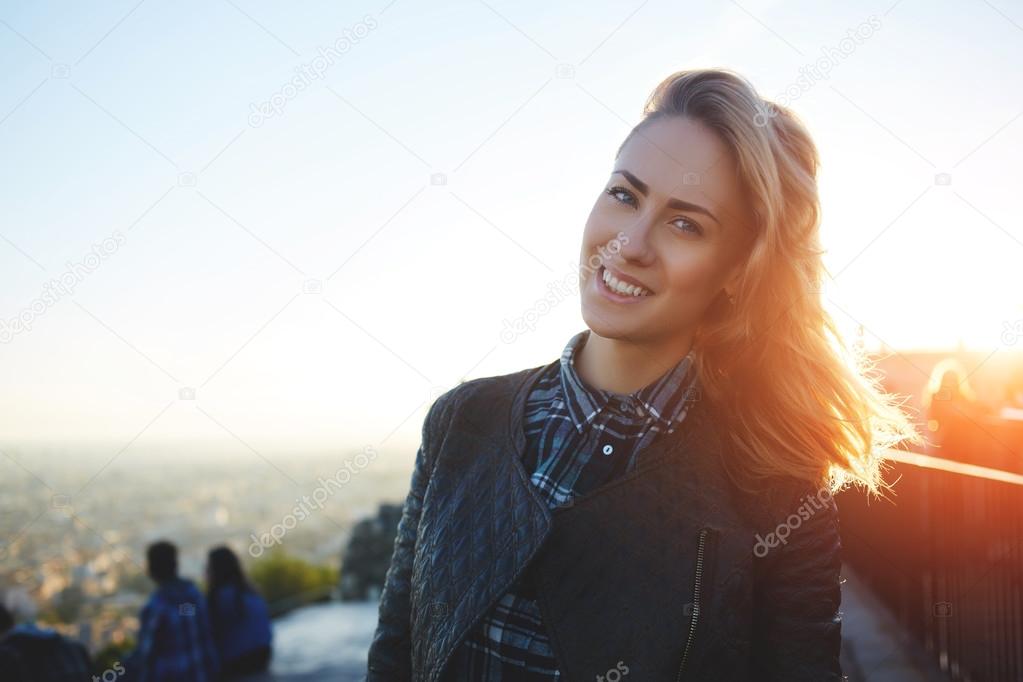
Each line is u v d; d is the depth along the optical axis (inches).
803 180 61.9
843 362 68.5
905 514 197.9
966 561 156.3
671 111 57.7
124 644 350.3
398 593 66.0
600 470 55.6
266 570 580.7
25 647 188.7
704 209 55.7
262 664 291.7
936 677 163.6
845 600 236.1
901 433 75.8
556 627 51.9
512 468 56.8
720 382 61.1
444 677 54.4
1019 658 132.1
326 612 485.1
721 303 62.5
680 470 55.2
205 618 250.7
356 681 286.7
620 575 52.4
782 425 61.6
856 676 166.7
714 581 52.4
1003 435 207.5
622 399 56.3
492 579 53.7
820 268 66.0
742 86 58.0
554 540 53.2
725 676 52.2
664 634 51.3
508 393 61.7
